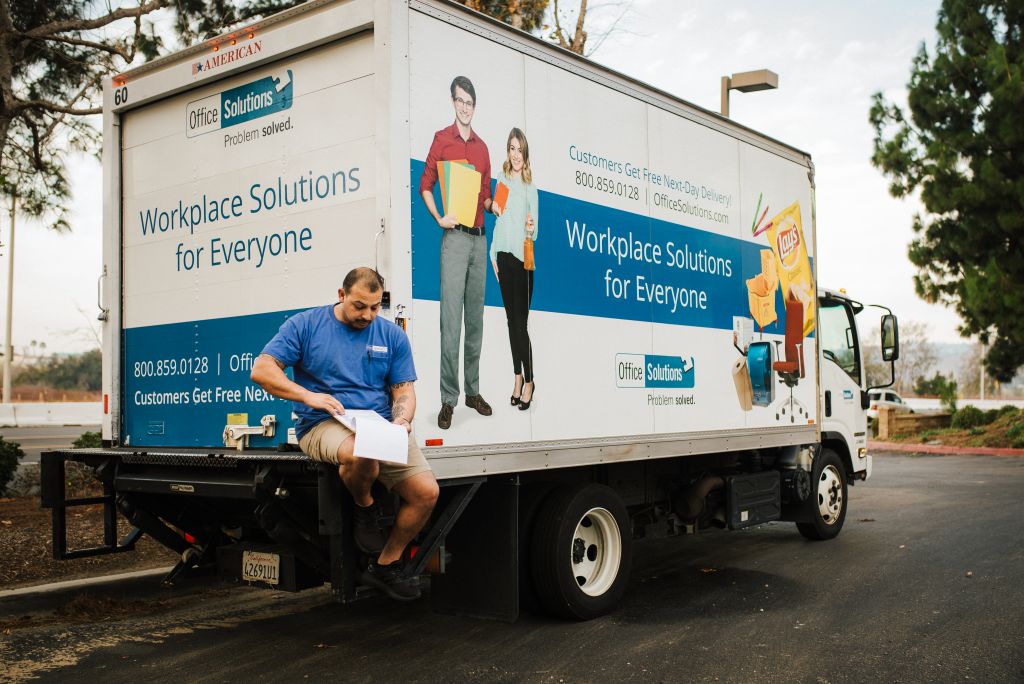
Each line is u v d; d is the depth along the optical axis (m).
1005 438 22.44
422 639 5.56
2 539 8.27
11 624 5.91
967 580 7.16
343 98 5.06
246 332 5.50
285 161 5.32
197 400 5.75
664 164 6.85
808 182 8.86
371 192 4.90
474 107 5.27
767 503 8.19
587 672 4.89
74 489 10.60
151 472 5.67
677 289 6.88
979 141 21.64
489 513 5.53
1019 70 20.39
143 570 7.53
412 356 4.71
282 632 5.73
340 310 4.66
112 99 6.23
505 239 5.41
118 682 4.74
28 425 34.16
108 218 6.23
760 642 5.45
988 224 21.45
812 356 8.70
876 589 6.87
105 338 6.20
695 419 6.96
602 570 6.27
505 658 5.15
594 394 6.01
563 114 5.93
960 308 22.89
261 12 11.04
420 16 4.98
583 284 5.98
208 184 5.75
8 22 10.52
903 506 11.82
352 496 4.62
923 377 61.41
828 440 9.49
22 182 11.62
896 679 4.73
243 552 5.31
